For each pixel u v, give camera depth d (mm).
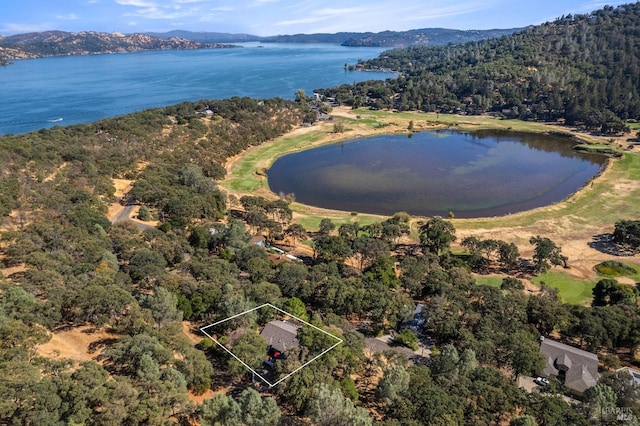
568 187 170875
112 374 53594
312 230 131125
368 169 195250
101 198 128500
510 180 179875
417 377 54875
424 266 96125
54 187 122062
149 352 53156
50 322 61125
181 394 48281
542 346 70188
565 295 97750
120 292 66625
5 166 126688
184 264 88188
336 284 82562
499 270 109438
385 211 150375
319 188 172875
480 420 48281
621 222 122500
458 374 57594
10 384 42688
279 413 46469
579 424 48656
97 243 90812
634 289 91562
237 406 45906
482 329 71125
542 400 52469
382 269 94062
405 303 78312
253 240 115750
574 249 119688
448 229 115438
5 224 96875
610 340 71875
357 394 54281
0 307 58656
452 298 80062
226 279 81938
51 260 77188
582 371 65188
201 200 127438
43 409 41500
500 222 137125
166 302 67125
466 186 173375
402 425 46562
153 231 102250
